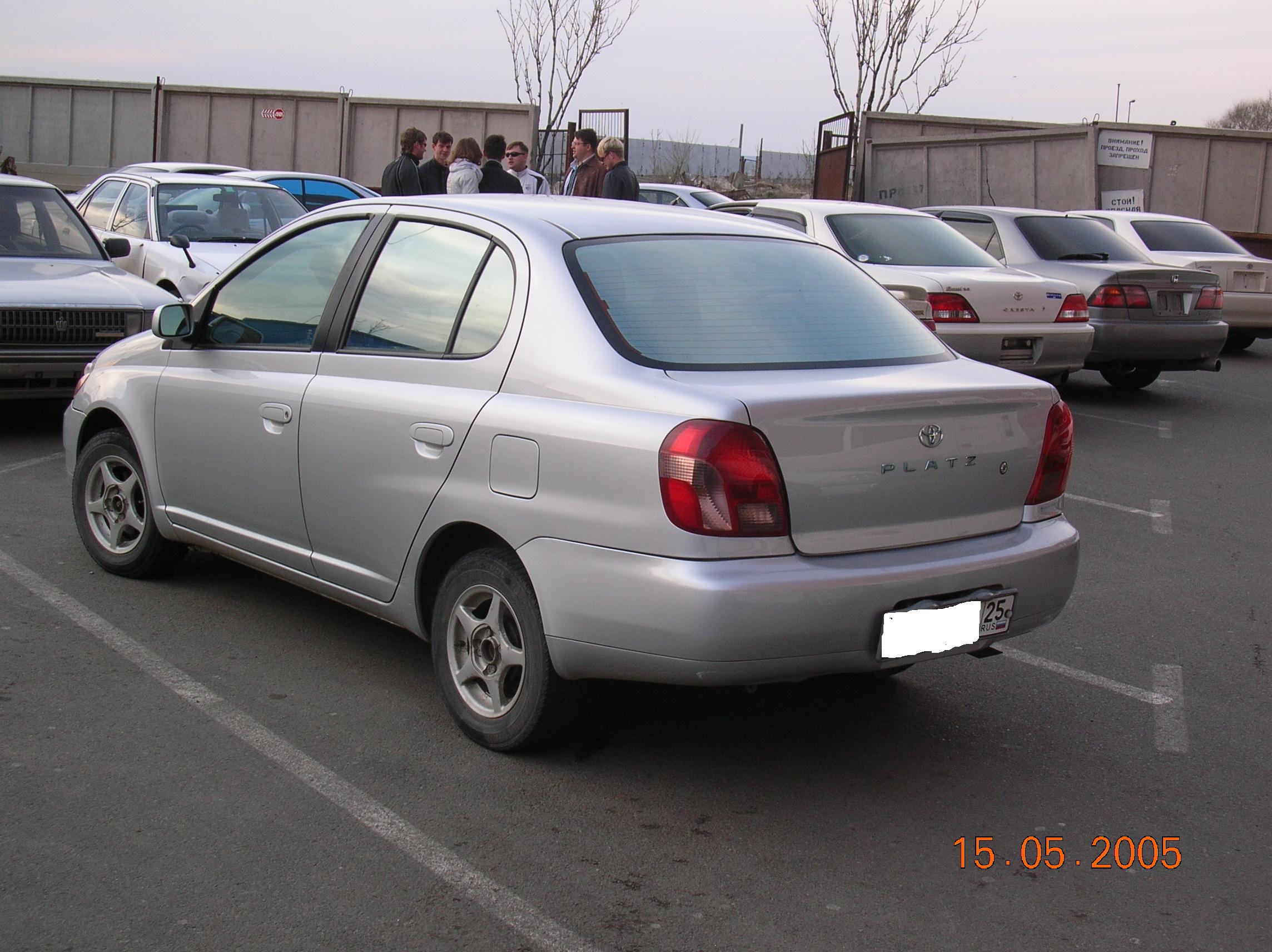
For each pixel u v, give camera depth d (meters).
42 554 5.80
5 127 26.72
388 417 4.06
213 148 25.72
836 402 3.44
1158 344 10.93
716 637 3.29
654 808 3.64
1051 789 3.92
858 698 4.60
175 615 5.09
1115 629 5.55
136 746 3.88
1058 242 11.75
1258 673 5.06
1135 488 8.38
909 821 3.65
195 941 2.87
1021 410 3.88
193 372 4.96
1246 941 3.09
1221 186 20.20
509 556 3.78
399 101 24.42
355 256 4.50
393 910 3.04
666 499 3.32
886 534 3.58
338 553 4.35
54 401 9.92
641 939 2.97
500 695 3.91
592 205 4.40
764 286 4.07
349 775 3.75
